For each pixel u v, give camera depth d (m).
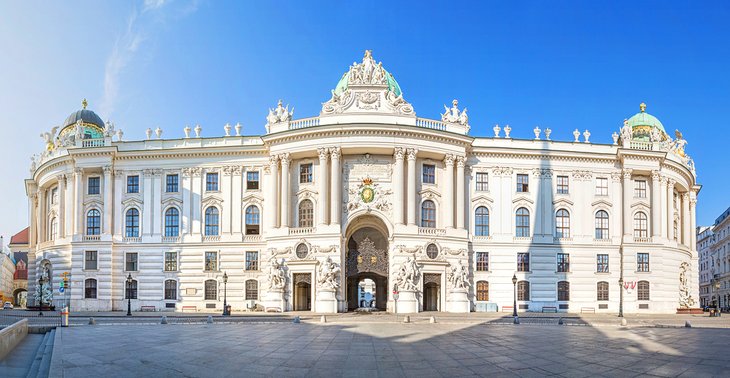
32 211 88.69
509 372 20.78
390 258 66.25
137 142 75.25
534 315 61.81
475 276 71.44
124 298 72.25
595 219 74.75
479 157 73.75
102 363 22.78
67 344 29.28
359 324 44.28
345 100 69.19
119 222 73.88
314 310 64.50
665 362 22.59
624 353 25.41
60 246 75.25
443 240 67.38
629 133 75.81
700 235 165.12
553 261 72.75
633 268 73.19
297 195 70.00
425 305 68.62
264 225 72.19
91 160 74.50
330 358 24.23
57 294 74.88
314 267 65.31
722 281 140.12
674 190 82.75
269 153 71.56
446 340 31.59
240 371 21.00
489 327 41.50
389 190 68.25
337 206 66.19
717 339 31.64
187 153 73.75
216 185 73.81
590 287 72.88
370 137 67.00
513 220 73.19
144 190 74.19
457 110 72.06
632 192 75.50
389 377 19.91
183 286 71.88
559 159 74.94
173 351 26.39
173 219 73.75
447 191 69.38
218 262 71.81
